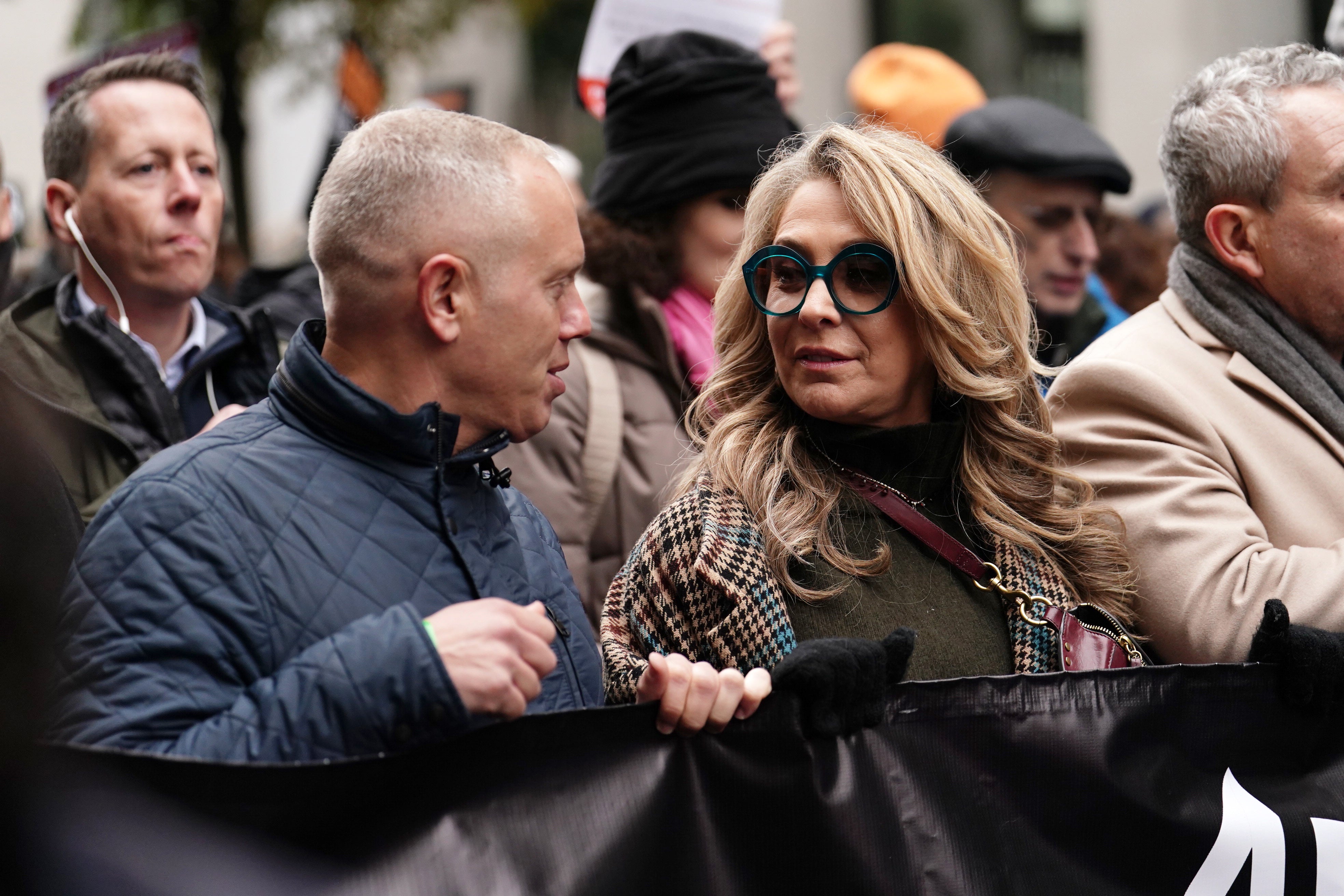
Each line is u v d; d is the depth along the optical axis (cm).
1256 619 212
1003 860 181
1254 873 194
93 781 110
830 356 206
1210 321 243
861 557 207
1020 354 219
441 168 174
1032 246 396
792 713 173
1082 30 1086
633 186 321
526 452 287
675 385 304
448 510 178
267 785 142
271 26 1009
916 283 202
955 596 208
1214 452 230
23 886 97
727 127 319
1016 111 400
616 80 330
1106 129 1005
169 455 169
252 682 160
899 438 211
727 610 194
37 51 1658
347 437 175
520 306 177
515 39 1568
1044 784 185
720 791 170
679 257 321
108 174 267
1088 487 226
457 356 176
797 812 172
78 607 158
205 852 112
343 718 151
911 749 179
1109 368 237
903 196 204
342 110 569
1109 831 188
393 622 155
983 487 215
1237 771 197
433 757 154
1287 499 230
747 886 169
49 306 269
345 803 146
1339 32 347
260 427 175
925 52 491
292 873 141
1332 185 233
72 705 154
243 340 288
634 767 166
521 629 159
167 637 156
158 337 278
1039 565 216
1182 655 221
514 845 156
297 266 485
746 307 221
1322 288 237
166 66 279
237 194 1004
